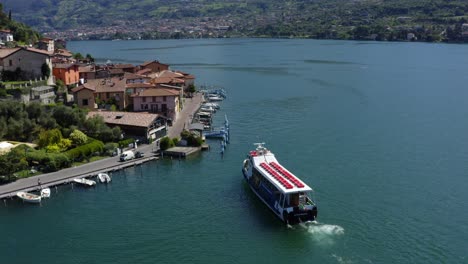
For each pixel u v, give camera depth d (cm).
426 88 19500
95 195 8619
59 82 15538
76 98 13550
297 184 7550
